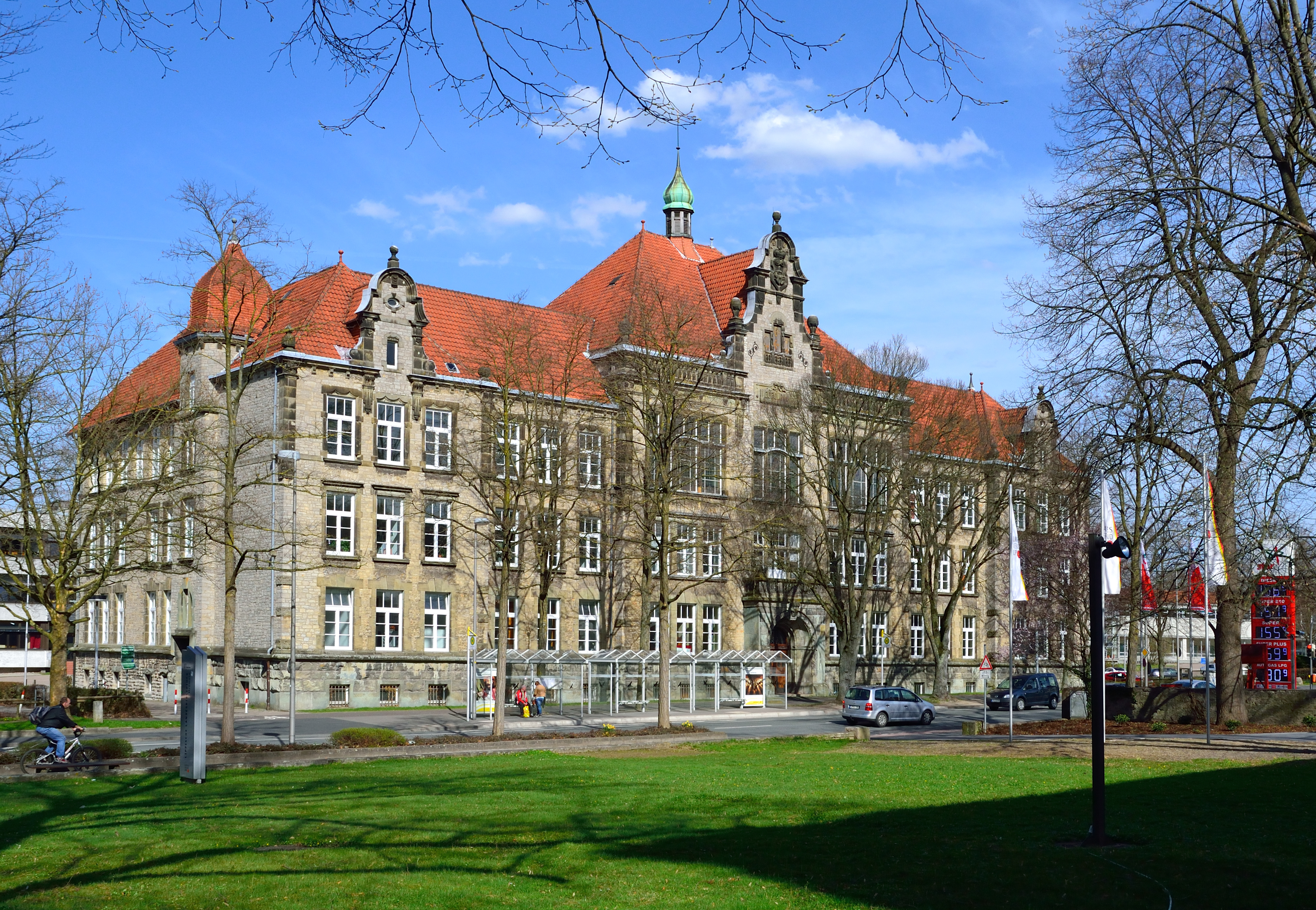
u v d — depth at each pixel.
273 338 46.16
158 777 27.91
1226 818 20.36
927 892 14.64
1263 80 29.12
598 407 62.88
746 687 61.72
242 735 42.91
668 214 82.31
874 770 29.83
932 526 71.06
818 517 68.62
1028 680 67.94
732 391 68.88
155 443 61.16
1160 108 31.55
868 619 76.00
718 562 68.44
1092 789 20.08
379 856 17.03
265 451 56.25
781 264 72.50
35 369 41.91
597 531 64.94
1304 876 15.30
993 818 20.61
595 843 18.23
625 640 64.94
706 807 22.30
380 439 58.84
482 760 33.66
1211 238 29.70
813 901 14.21
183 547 56.59
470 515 61.41
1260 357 34.38
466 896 14.46
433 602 60.28
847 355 77.25
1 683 62.03
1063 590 55.38
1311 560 39.62
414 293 60.25
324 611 56.56
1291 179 29.84
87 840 18.23
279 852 17.34
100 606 71.12
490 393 61.97
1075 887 14.80
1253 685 50.28
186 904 14.06
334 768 30.56
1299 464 27.92
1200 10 29.20
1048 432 40.84
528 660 53.53
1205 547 37.12
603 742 39.09
